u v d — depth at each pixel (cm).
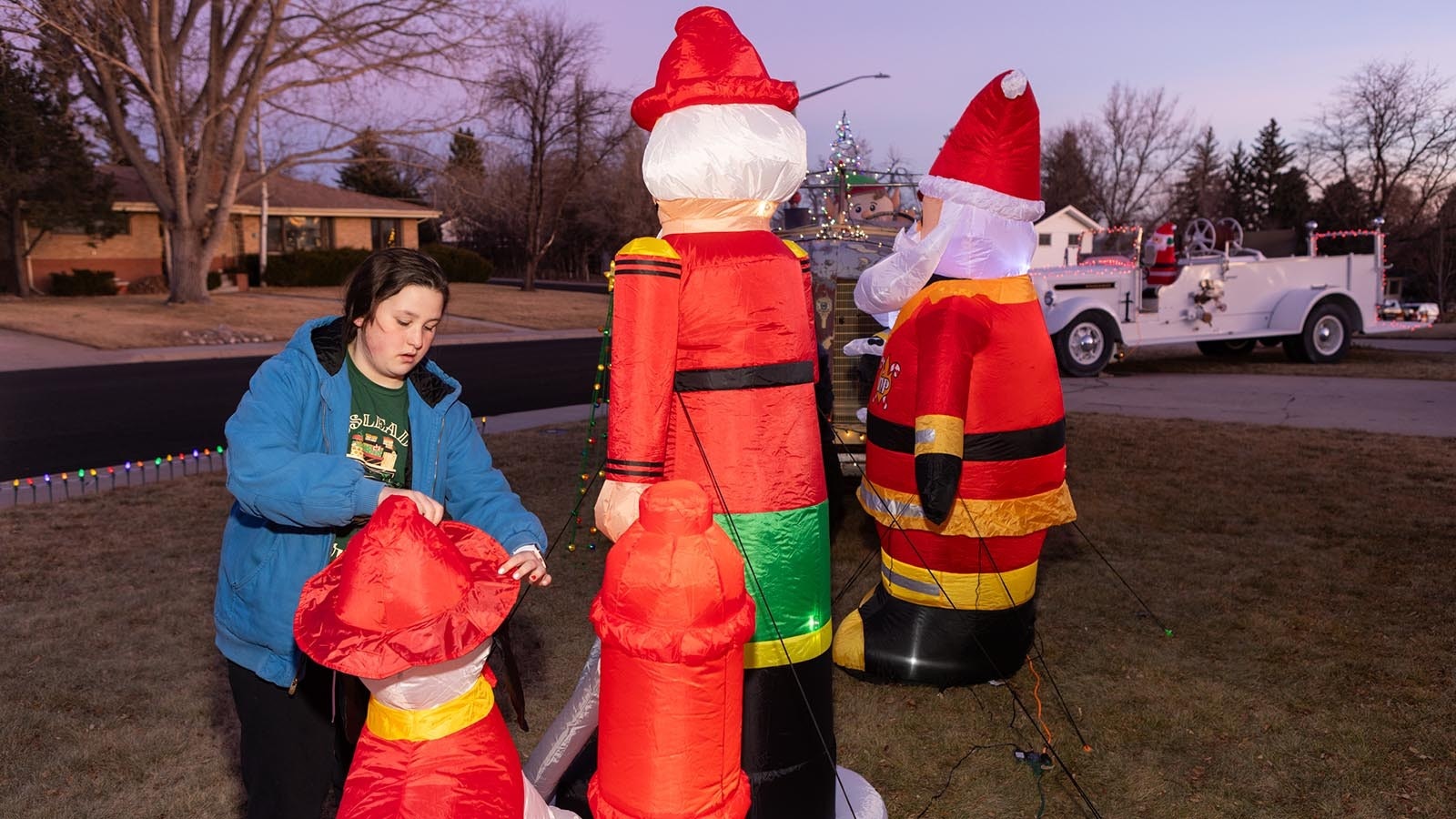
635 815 193
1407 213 5381
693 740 191
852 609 552
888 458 407
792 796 277
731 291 264
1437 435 999
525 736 395
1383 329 1725
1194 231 1805
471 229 6494
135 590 568
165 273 3778
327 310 2869
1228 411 1195
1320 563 602
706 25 273
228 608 248
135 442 1075
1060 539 666
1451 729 390
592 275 6306
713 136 265
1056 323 1557
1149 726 402
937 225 391
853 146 806
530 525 249
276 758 250
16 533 687
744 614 194
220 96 2833
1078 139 7225
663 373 260
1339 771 363
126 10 2572
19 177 3067
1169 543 651
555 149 4422
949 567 412
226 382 1611
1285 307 1666
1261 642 483
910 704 425
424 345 246
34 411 1295
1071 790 357
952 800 353
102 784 359
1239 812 340
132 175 3919
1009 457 390
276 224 4259
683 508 189
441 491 268
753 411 267
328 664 172
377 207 4506
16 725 402
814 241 679
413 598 177
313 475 219
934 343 380
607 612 191
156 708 419
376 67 2634
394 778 183
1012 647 426
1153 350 2116
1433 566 589
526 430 1138
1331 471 847
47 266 3538
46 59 2528
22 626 510
